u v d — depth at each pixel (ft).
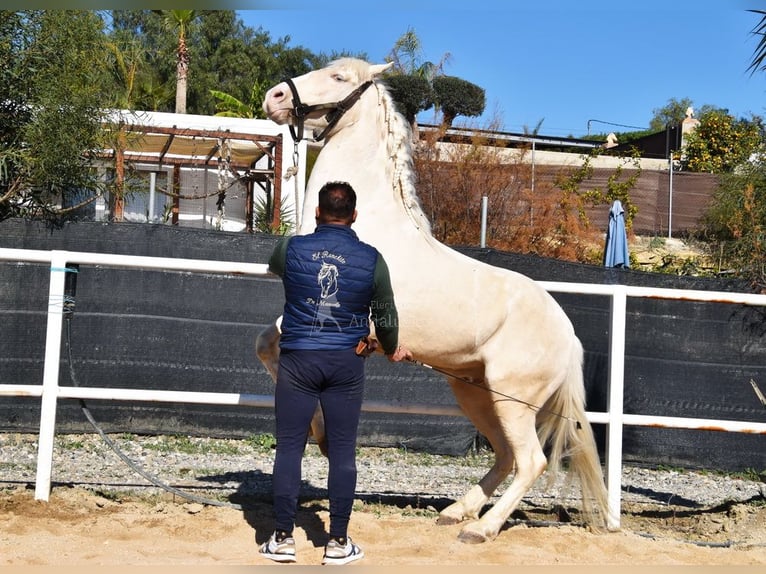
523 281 16.49
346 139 16.28
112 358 24.75
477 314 15.69
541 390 16.11
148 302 24.88
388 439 25.84
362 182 15.99
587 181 68.74
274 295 25.32
